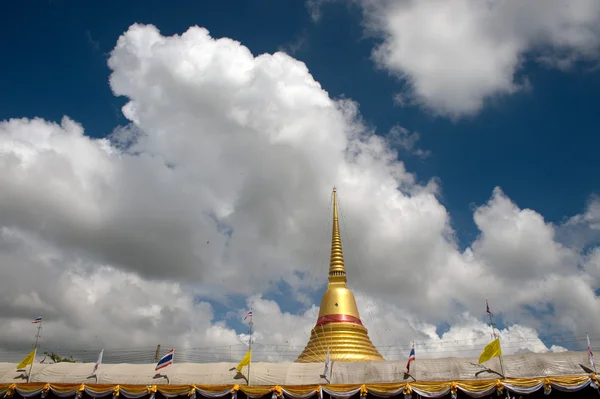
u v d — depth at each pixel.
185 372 49.66
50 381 50.19
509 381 42.41
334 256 71.19
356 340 62.25
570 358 43.97
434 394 43.47
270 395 47.22
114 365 52.06
